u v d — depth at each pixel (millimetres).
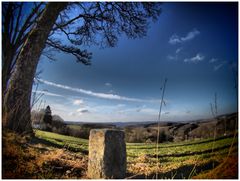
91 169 3854
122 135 3980
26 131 4871
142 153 5977
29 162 3834
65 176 3693
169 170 4418
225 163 4070
